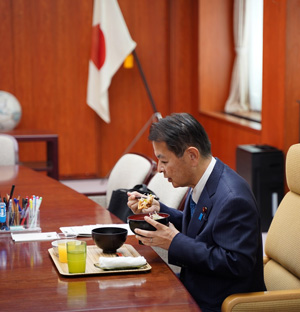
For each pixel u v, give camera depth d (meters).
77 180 6.79
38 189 3.11
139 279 1.77
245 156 4.93
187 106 6.95
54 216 2.54
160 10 6.79
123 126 6.88
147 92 6.62
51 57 6.55
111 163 6.88
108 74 6.41
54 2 6.49
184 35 6.82
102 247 1.98
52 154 5.57
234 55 6.69
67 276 1.78
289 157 2.20
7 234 2.28
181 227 2.25
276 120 5.02
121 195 2.94
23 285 1.72
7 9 6.37
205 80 6.71
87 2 6.57
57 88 6.62
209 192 1.94
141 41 6.79
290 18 4.83
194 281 1.93
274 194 4.90
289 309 1.80
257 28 6.24
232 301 1.76
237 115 6.41
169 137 1.90
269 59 5.10
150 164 3.26
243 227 1.83
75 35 6.58
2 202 2.38
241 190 1.90
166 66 6.90
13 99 5.90
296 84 4.89
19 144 6.61
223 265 1.80
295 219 2.12
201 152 1.94
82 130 6.75
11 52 6.43
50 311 1.54
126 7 6.70
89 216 2.54
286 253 2.12
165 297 1.64
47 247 2.10
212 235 1.88
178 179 1.95
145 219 1.91
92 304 1.59
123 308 1.56
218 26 6.63
